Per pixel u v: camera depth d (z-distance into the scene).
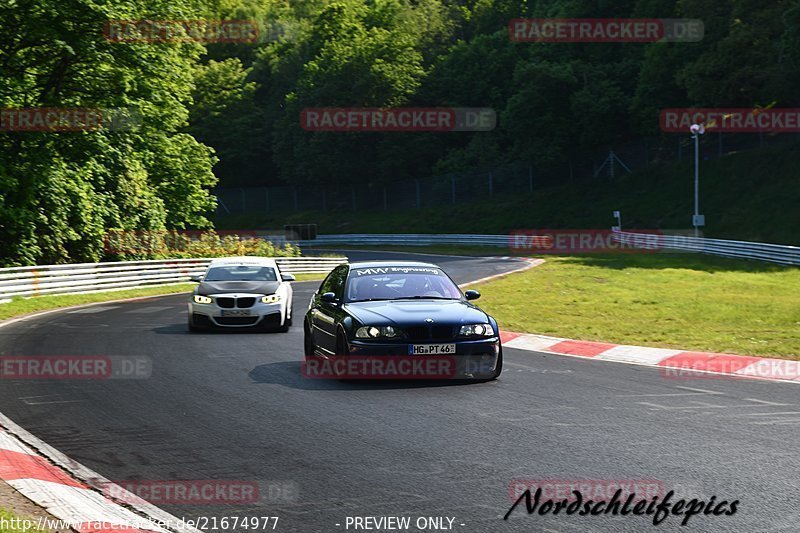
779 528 11.11
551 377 24.14
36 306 54.25
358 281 25.91
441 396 21.09
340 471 14.09
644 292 59.31
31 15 64.31
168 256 85.75
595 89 163.75
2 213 64.81
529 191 164.50
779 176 128.62
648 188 145.38
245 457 15.12
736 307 47.56
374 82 186.75
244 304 36.91
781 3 133.75
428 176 191.25
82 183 70.62
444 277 26.56
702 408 19.30
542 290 60.97
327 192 194.50
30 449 15.84
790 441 15.94
